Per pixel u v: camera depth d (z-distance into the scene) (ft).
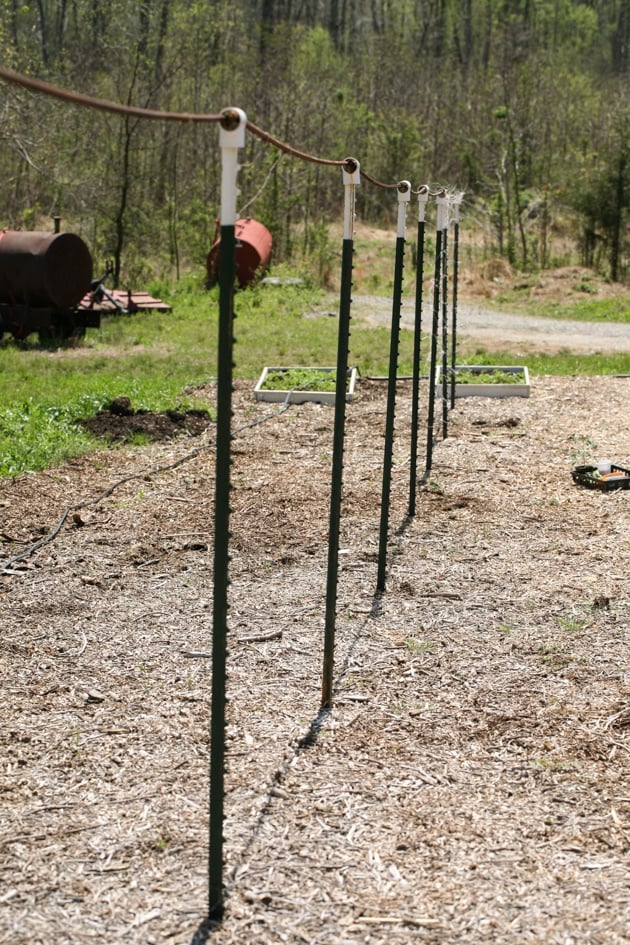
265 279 80.28
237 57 125.90
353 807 12.33
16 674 16.02
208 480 27.66
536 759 13.48
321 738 13.99
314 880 10.95
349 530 23.34
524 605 18.88
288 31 149.28
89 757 13.50
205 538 22.80
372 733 14.15
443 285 30.17
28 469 28.73
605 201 90.07
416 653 16.80
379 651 16.88
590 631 17.66
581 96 134.82
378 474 28.32
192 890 10.79
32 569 20.95
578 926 10.23
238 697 15.23
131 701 15.10
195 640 17.31
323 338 57.41
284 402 37.83
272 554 21.80
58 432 32.19
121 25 88.69
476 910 10.47
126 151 78.69
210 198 93.56
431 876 11.03
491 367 43.19
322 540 22.66
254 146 92.99
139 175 83.97
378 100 129.39
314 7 203.92
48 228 93.56
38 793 12.65
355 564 21.11
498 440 32.42
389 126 117.70
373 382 41.96
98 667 16.28
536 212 107.76
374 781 12.92
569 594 19.40
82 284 55.42
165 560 21.47
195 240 84.69
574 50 189.47
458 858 11.34
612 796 12.61
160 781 12.90
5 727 14.30
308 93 110.42
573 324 70.49
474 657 16.62
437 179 116.88
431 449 28.27
